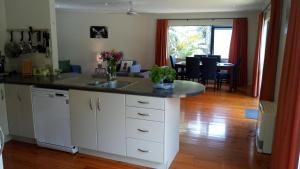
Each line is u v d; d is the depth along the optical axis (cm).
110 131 263
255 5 594
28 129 309
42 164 268
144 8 674
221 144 319
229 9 682
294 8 188
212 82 775
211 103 527
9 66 371
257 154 292
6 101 315
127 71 599
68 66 699
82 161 275
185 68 694
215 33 789
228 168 260
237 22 739
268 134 288
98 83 284
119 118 255
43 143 305
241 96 596
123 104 250
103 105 259
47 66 353
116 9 717
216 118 425
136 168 260
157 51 834
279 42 344
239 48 749
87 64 809
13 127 319
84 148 287
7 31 361
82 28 785
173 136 269
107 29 802
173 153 275
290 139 178
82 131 277
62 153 293
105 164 268
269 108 308
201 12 770
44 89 287
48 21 341
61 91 278
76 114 275
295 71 172
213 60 634
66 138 289
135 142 254
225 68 652
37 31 348
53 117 290
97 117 265
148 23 841
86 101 267
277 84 341
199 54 799
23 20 353
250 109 479
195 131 364
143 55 857
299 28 171
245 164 269
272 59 351
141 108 242
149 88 255
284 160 188
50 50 349
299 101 167
